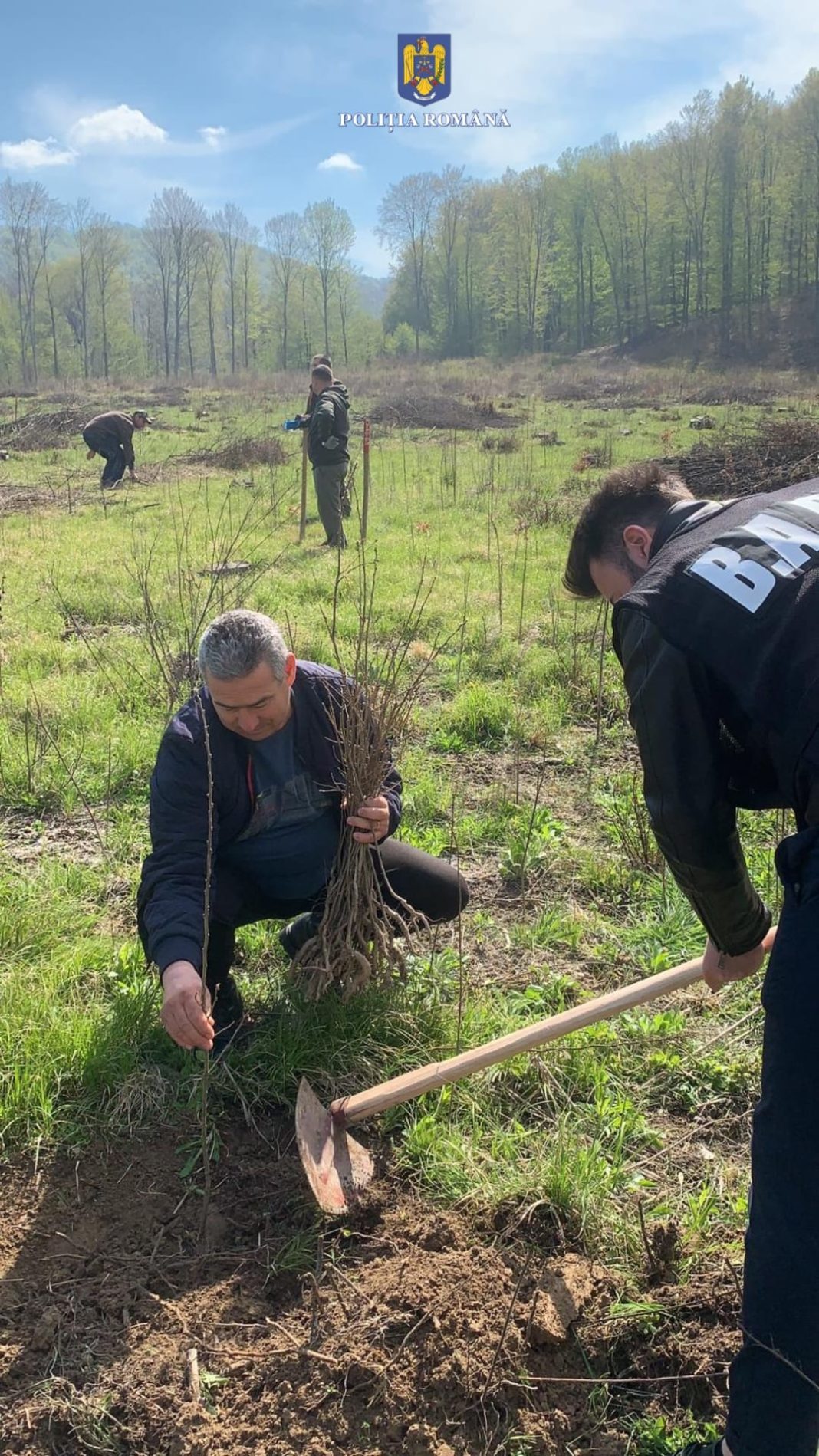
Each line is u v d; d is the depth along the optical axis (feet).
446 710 18.84
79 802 15.26
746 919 6.27
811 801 5.09
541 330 252.62
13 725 17.89
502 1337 6.78
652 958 11.21
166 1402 6.51
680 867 5.87
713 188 216.33
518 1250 7.60
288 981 10.28
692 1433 6.49
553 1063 9.45
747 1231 5.39
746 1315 5.33
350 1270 7.41
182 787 8.77
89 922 11.73
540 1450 6.40
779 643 4.97
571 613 24.84
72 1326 6.98
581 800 15.43
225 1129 8.73
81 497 46.01
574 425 77.87
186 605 24.77
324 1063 9.29
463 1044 9.62
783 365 178.70
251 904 9.84
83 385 153.89
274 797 9.27
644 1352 6.98
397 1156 8.42
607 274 246.88
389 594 26.78
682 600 5.22
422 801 14.99
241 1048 9.56
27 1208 7.93
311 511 40.86
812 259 226.58
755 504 5.69
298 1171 8.31
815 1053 4.97
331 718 9.14
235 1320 7.06
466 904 11.05
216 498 44.19
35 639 23.26
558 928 11.75
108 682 19.94
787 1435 5.21
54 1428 6.40
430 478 49.75
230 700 8.17
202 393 131.13
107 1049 9.14
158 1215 7.89
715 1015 10.31
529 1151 8.54
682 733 5.36
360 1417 6.45
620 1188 8.23
